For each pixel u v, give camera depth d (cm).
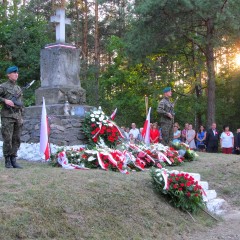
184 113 2873
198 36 2409
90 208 602
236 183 1020
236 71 2966
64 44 1137
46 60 1146
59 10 1145
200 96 2770
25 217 525
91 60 3656
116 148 1027
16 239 491
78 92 1138
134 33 2244
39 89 1142
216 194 932
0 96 805
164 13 2061
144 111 2834
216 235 674
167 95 1195
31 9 3381
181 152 1137
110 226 588
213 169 1070
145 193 714
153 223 646
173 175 750
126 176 783
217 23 2012
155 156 998
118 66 2898
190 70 2534
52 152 983
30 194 585
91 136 1044
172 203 734
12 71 820
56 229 532
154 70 2630
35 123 1062
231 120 3103
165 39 2150
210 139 1686
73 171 779
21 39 2127
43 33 2236
